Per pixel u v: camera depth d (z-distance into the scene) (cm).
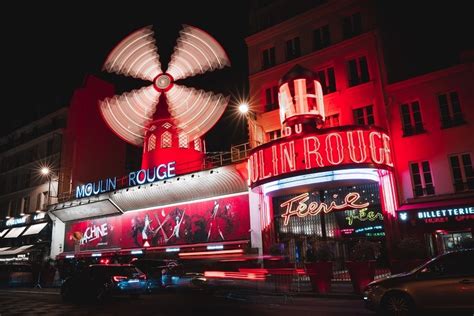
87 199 2811
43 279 2227
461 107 1606
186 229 2277
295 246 1845
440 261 809
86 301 1344
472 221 1451
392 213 1616
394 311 813
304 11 2136
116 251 2603
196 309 1052
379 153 1538
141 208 2559
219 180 2108
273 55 2188
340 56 1920
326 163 1513
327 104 1909
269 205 1947
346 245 1720
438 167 1614
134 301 1322
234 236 2053
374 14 1867
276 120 2047
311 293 1287
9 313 1074
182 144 2642
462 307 757
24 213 3509
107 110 3291
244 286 1408
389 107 1756
